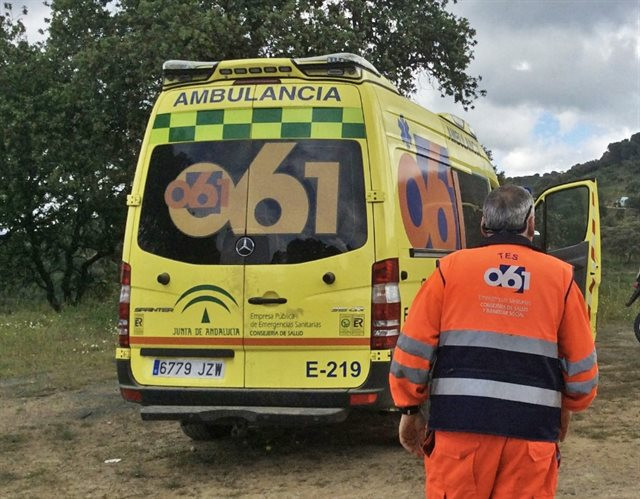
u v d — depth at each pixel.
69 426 6.96
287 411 5.13
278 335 5.21
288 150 5.38
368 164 5.27
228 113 5.51
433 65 24.16
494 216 2.87
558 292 2.74
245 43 19.00
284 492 4.95
